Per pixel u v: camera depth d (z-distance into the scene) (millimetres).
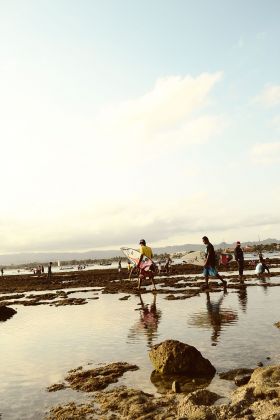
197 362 5672
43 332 9578
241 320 9219
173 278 25781
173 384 5016
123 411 4402
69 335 8953
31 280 37094
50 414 4531
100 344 7812
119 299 15547
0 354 7523
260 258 23719
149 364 6250
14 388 5539
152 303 13516
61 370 6258
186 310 11297
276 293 14227
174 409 4344
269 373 4832
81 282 28203
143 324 9578
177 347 5883
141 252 17281
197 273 31234
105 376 5738
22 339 8891
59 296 18969
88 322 10531
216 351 6617
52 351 7520
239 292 15094
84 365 6453
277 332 7734
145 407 4383
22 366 6602
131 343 7699
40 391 5348
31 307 15258
